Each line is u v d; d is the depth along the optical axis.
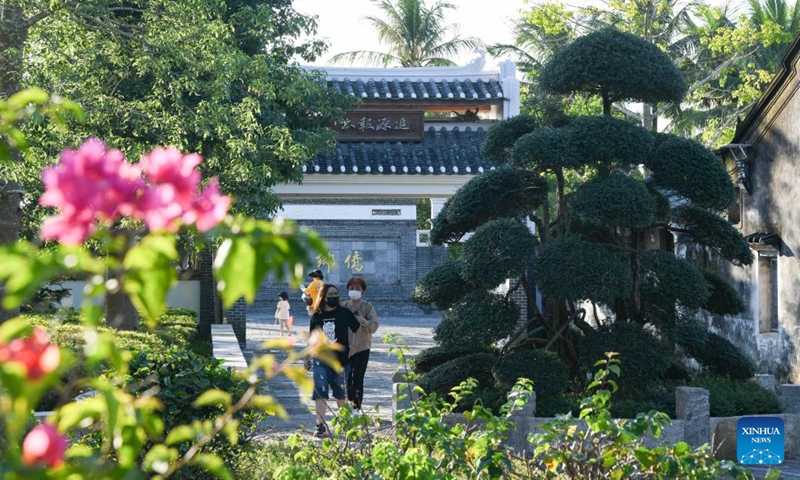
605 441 6.14
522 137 11.93
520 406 6.49
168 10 12.52
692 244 19.14
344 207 36.41
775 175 15.97
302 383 3.01
